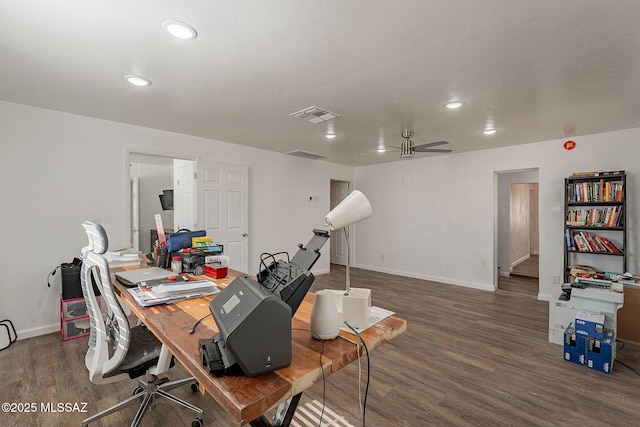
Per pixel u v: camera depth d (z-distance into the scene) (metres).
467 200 5.16
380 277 5.86
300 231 5.69
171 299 1.52
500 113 3.10
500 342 2.99
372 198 6.55
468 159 5.14
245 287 0.97
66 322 2.93
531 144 4.45
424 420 1.87
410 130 3.76
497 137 4.11
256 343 0.83
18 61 2.06
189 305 1.48
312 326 1.13
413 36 1.77
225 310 0.93
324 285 5.20
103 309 3.23
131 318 3.34
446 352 2.78
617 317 3.01
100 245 1.48
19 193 2.95
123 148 3.55
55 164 3.13
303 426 1.82
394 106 2.91
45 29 1.69
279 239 5.34
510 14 1.57
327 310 1.12
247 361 0.82
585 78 2.30
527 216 7.88
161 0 1.46
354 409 1.97
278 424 1.14
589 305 2.77
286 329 0.88
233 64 2.11
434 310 3.93
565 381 2.30
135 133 3.64
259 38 1.79
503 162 4.74
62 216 3.18
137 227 5.95
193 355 0.96
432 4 1.49
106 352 1.52
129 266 2.39
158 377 2.13
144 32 1.73
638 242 3.63
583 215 3.83
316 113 3.14
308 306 1.50
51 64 2.11
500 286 5.27
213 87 2.50
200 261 2.15
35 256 3.04
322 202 6.11
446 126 3.59
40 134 3.04
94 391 2.13
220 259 2.15
